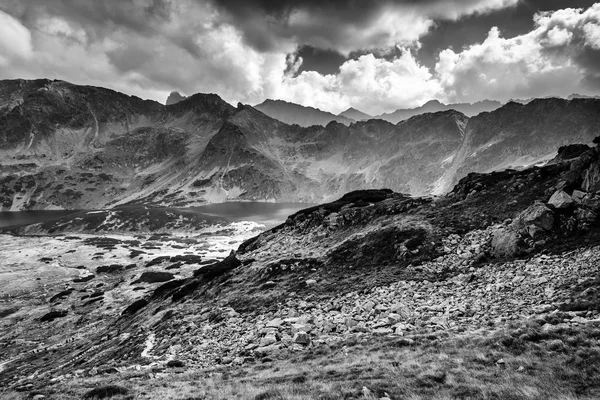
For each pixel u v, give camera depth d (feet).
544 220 109.29
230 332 105.50
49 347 208.44
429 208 162.40
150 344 117.60
